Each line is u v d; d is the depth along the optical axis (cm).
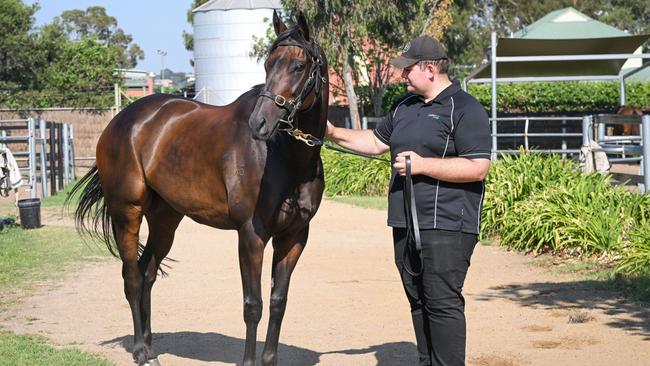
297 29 479
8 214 1556
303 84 470
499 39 1884
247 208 500
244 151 503
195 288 846
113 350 613
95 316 726
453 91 452
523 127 2597
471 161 435
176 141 559
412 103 469
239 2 3216
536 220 1021
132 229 595
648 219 988
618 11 6053
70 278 903
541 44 1941
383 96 3088
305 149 491
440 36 2845
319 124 496
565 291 796
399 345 614
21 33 3928
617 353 581
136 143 584
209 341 638
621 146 1214
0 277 902
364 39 2902
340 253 1057
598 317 689
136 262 596
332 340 631
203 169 534
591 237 964
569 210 1020
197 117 561
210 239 1214
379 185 1850
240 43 3209
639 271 842
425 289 454
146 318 589
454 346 451
